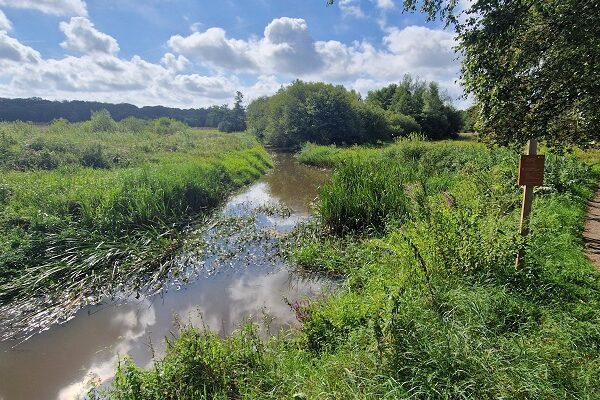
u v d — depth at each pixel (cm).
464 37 386
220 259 851
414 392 318
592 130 415
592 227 765
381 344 365
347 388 336
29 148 1469
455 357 329
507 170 1095
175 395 377
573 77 349
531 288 452
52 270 712
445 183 1275
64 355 523
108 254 787
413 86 5941
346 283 635
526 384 298
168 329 582
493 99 407
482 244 502
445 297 443
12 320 610
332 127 4006
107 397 418
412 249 551
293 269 787
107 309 645
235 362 416
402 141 2075
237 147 2666
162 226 948
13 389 457
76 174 1217
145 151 1980
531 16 352
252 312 619
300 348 460
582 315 402
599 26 311
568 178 1076
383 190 998
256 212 1270
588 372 314
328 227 973
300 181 1992
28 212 836
